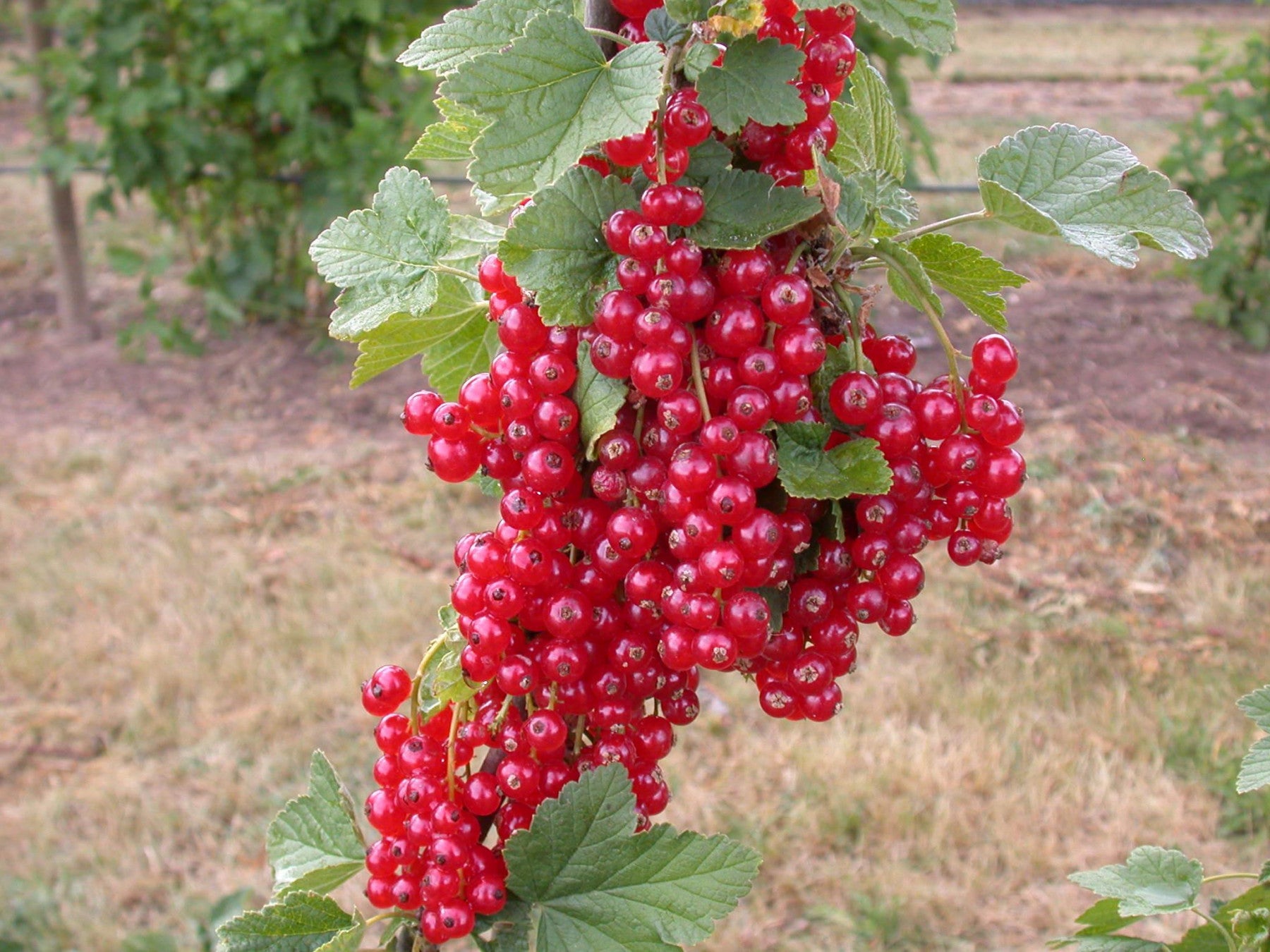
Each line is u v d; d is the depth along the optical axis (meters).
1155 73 13.46
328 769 1.27
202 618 4.47
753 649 1.03
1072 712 4.05
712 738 3.97
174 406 6.29
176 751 3.89
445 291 1.23
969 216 1.09
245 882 3.38
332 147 6.41
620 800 1.09
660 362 0.96
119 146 6.48
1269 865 1.40
